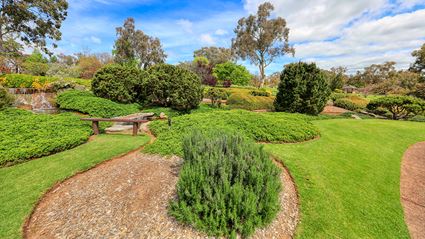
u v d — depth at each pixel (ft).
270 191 8.81
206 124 22.21
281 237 8.98
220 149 10.75
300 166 14.97
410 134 27.99
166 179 12.36
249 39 113.91
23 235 8.44
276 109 39.96
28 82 49.11
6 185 11.71
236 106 49.39
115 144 18.75
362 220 10.60
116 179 12.49
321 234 9.43
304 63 36.50
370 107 46.85
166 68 37.45
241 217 8.45
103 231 8.59
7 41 58.95
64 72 70.13
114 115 31.78
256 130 21.26
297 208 11.07
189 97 36.55
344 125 30.09
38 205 10.34
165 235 8.38
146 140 20.22
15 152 14.44
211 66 129.59
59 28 81.87
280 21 107.96
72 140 17.83
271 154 16.61
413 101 40.65
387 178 15.23
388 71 179.93
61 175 12.75
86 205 10.19
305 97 36.27
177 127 22.03
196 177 8.87
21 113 24.48
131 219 9.22
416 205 12.54
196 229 8.50
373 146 21.47
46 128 20.12
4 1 66.80
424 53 91.04
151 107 38.58
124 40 107.55
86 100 33.55
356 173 15.12
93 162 14.62
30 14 70.95
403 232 10.14
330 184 13.29
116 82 37.32
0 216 9.30
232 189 8.50
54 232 8.59
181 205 8.59
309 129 22.85
